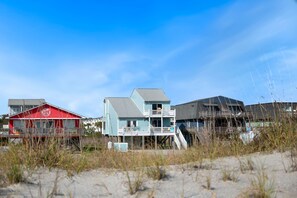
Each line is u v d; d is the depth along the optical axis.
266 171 5.16
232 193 4.29
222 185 4.67
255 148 7.01
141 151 7.28
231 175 5.10
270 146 6.78
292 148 6.07
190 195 4.30
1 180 4.54
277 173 4.99
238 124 8.30
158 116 44.59
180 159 6.62
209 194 4.31
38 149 5.78
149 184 4.81
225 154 6.85
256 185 4.31
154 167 5.51
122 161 6.26
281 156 5.91
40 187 4.30
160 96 45.53
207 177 4.86
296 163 5.27
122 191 4.52
